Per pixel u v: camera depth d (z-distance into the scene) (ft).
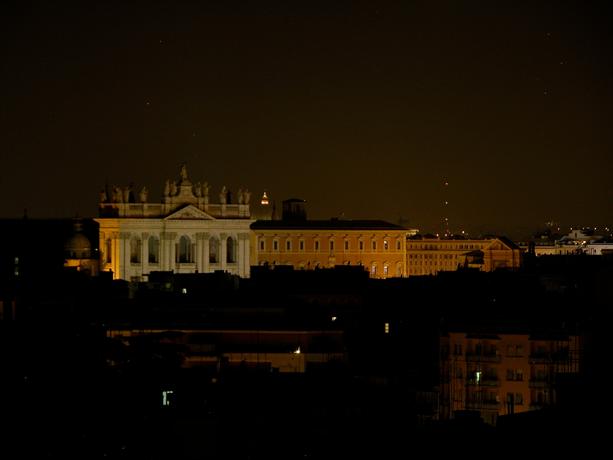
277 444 518.78
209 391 580.30
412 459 449.06
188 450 517.55
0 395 515.09
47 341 592.60
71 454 500.33
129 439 517.96
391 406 584.81
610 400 426.10
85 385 553.64
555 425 409.08
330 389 590.96
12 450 487.61
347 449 505.25
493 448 416.26
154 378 588.50
